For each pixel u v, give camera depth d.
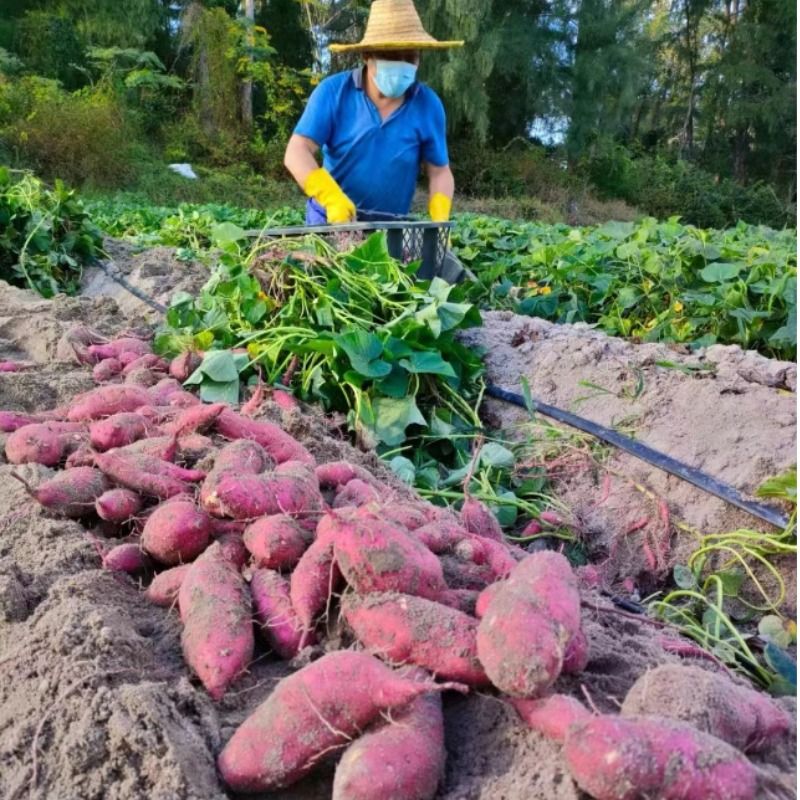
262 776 1.67
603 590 3.01
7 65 24.11
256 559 2.28
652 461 3.62
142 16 27.66
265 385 4.07
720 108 36.66
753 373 4.27
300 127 6.12
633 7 31.59
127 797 1.66
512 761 1.67
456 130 31.06
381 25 6.00
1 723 1.89
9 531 2.66
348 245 5.15
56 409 3.62
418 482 3.65
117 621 2.11
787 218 32.38
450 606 1.94
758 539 3.12
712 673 1.92
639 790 1.41
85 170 22.58
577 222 27.72
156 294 6.61
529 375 4.52
